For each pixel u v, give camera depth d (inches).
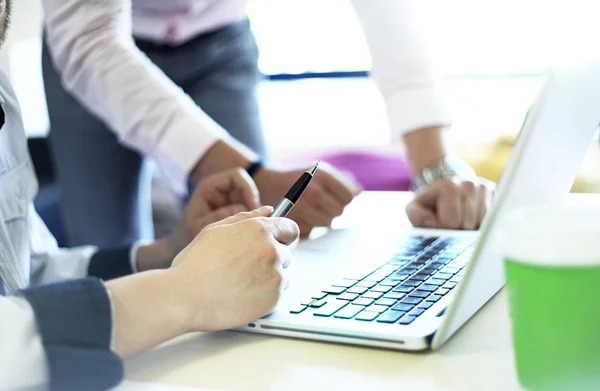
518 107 118.6
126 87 50.4
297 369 23.2
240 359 24.4
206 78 63.7
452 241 39.2
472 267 22.5
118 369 22.2
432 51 53.8
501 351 23.7
